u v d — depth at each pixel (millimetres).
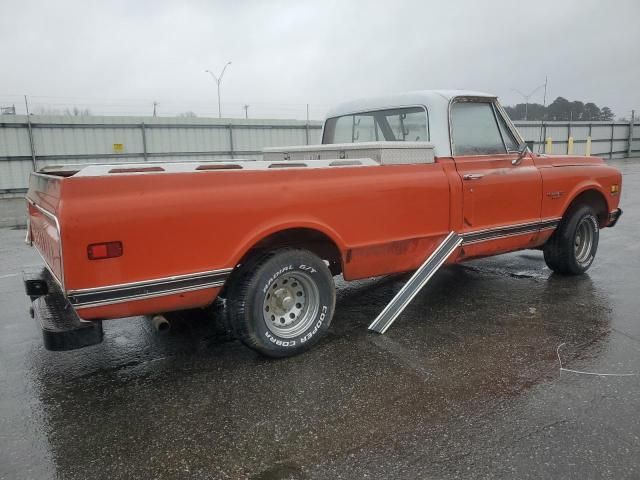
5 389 3514
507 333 4293
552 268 6078
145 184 3148
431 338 4215
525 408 3078
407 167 4355
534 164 5375
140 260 3143
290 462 2625
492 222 4977
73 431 2971
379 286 5789
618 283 5750
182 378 3609
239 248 3482
